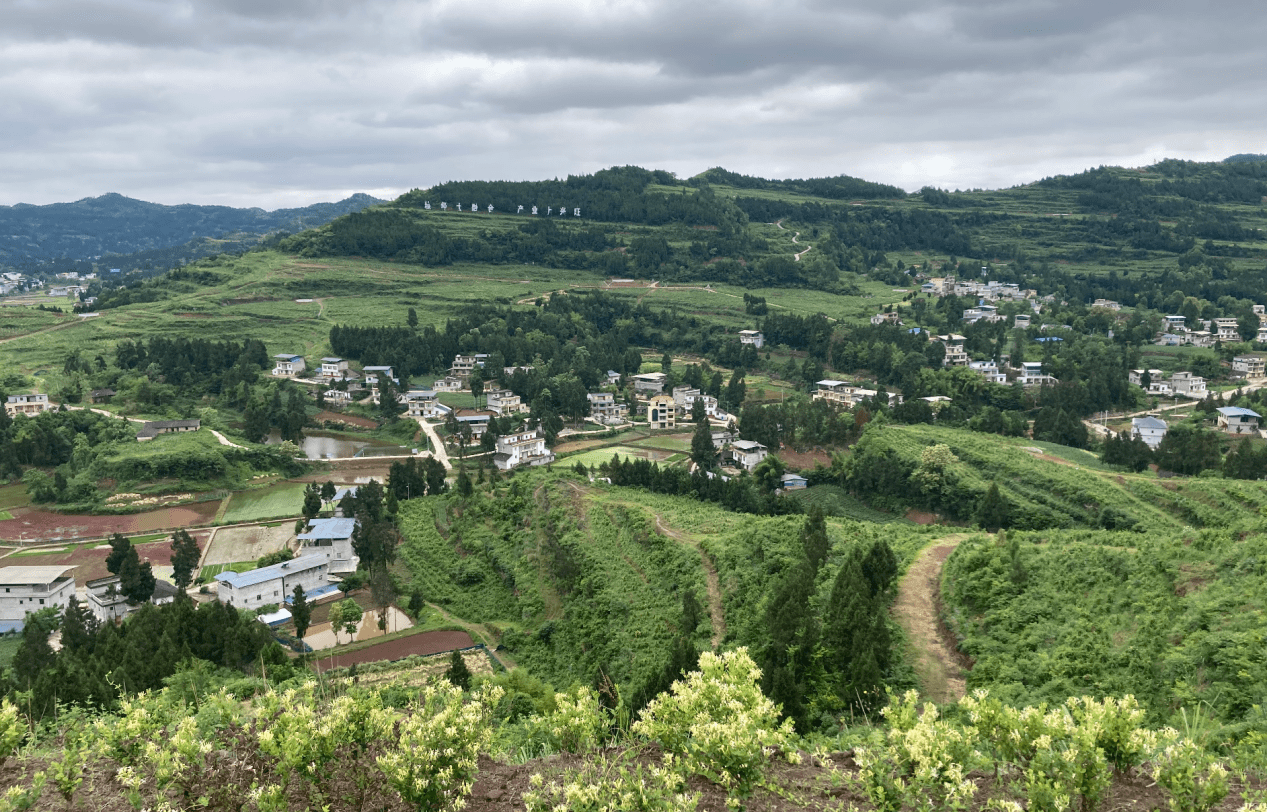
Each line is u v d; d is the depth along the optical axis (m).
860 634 41.62
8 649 71.44
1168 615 36.94
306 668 54.78
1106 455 111.88
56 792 17.70
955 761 15.98
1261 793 15.56
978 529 81.94
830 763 18.20
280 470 127.12
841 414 132.88
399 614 73.88
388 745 18.28
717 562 64.94
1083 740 14.74
